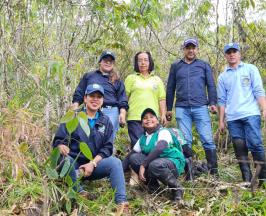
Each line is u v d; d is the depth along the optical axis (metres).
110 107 4.58
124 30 6.30
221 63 6.24
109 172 3.67
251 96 4.50
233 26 5.98
